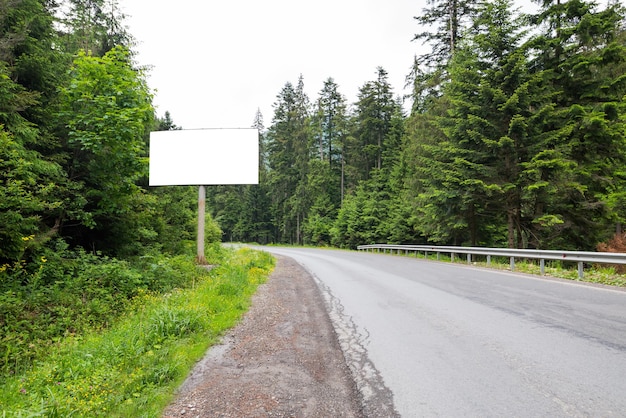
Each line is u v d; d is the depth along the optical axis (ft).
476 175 58.18
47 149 30.55
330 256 78.79
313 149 181.78
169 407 12.27
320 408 12.00
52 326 20.90
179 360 15.85
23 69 27.17
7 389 14.06
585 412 10.71
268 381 14.20
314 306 27.55
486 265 47.75
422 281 35.42
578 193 54.54
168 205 56.80
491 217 68.23
